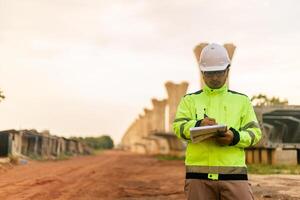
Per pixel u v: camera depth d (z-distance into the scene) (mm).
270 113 24422
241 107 4512
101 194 13641
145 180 18797
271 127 24734
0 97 32250
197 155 4336
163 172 24484
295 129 24938
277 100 29281
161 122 72938
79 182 17266
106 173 22922
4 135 32656
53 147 51312
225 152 4285
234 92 4574
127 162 39406
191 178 4359
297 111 24266
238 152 4324
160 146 76875
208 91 4531
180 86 52312
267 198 11539
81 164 33594
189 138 4340
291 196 11672
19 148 38875
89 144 108750
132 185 16516
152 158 53500
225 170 4277
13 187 14602
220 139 4188
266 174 18734
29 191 13594
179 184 16844
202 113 4508
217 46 4465
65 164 33125
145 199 12648
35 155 42625
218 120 4473
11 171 22719
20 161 31109
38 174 20859
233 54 26953
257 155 26047
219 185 4281
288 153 24625
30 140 43281
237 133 4199
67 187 15234
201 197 4328
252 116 4523
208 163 4301
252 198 4344
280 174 18703
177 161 42062
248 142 4273
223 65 4410
